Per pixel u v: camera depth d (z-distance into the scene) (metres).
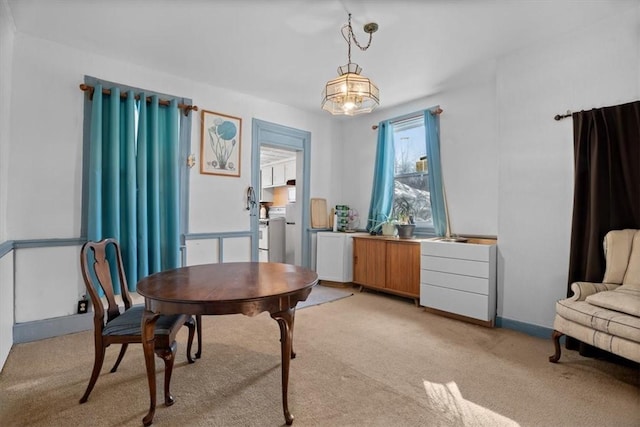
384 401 1.70
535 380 1.94
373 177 4.61
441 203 3.77
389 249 3.86
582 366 2.12
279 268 2.13
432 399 1.73
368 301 3.73
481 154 3.48
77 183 2.76
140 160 2.96
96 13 2.30
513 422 1.54
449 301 3.12
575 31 2.49
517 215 2.81
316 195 4.78
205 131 3.55
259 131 4.05
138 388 1.80
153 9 2.26
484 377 1.97
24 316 2.52
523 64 2.78
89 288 1.66
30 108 2.56
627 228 2.24
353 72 2.35
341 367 2.09
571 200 2.52
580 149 2.41
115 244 2.07
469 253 2.98
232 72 3.28
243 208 3.87
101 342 1.66
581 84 2.46
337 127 5.05
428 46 2.75
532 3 2.17
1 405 1.63
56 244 2.65
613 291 2.00
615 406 1.67
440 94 3.84
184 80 3.41
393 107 4.36
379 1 2.16
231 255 3.76
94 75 2.86
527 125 2.75
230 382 1.88
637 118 2.19
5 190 2.40
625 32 2.27
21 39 2.54
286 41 2.69
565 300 2.15
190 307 1.42
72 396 1.71
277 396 1.74
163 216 3.16
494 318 2.93
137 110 3.05
